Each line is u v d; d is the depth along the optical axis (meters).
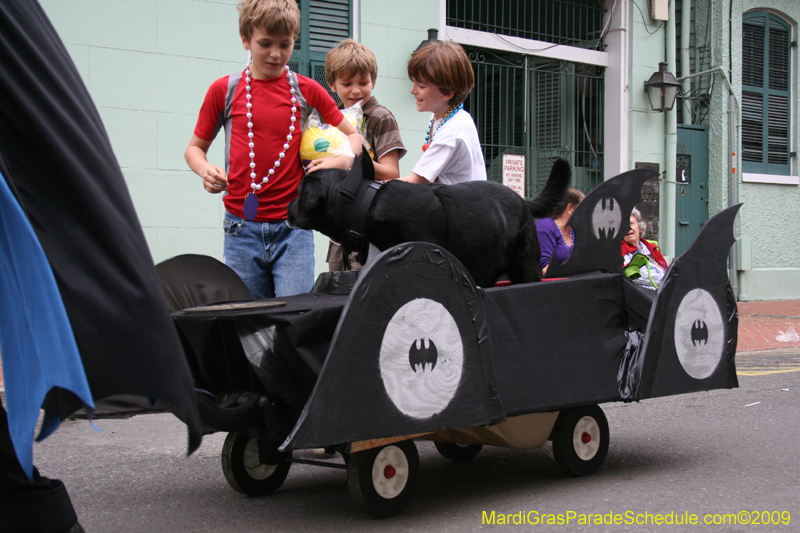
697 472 3.12
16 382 1.40
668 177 10.69
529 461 3.39
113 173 1.64
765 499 2.74
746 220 11.56
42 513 1.78
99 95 6.86
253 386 2.33
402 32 8.45
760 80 11.83
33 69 1.54
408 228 2.62
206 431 2.34
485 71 9.41
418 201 2.65
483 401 2.46
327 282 2.82
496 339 2.55
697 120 11.59
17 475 1.75
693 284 3.10
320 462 2.62
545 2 9.92
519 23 10.05
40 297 1.40
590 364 2.84
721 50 11.22
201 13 7.26
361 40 8.21
